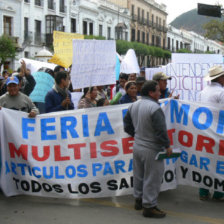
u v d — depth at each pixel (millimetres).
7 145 5164
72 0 40531
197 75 8117
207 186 5078
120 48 43188
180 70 8227
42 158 5094
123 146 5070
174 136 5270
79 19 41969
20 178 5164
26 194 5188
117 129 5074
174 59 8438
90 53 5059
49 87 7234
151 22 63656
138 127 4480
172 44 74375
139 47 48375
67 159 5074
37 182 5109
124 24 50750
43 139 5090
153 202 4504
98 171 5070
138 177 4684
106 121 5066
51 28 36938
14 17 33062
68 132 5074
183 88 8242
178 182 5270
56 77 5621
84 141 5062
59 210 4836
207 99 5199
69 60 7270
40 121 5094
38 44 36062
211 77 5219
